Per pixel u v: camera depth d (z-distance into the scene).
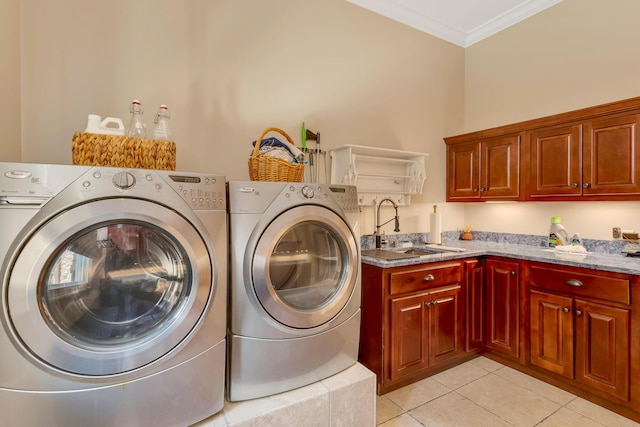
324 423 1.51
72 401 1.06
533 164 2.51
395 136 2.90
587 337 1.94
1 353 0.99
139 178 1.16
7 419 1.00
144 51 1.88
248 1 2.21
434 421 1.81
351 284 1.69
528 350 2.25
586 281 1.94
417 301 2.16
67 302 1.07
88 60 1.74
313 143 2.46
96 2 1.76
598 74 2.50
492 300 2.48
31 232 0.99
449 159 3.19
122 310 1.16
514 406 1.94
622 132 2.05
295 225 1.52
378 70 2.80
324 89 2.52
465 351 2.42
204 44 2.05
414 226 3.03
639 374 1.74
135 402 1.15
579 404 1.95
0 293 0.97
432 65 3.16
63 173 1.05
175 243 1.21
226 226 1.36
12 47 1.52
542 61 2.83
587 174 2.21
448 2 2.82
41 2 1.63
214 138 2.08
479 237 3.29
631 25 2.34
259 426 1.35
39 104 1.63
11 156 1.50
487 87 3.24
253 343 1.41
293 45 2.38
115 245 1.14
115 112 1.80
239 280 1.39
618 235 2.33
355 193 1.75
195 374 1.26
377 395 2.05
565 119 2.31
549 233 2.65
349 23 2.65
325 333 1.59
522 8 2.90
